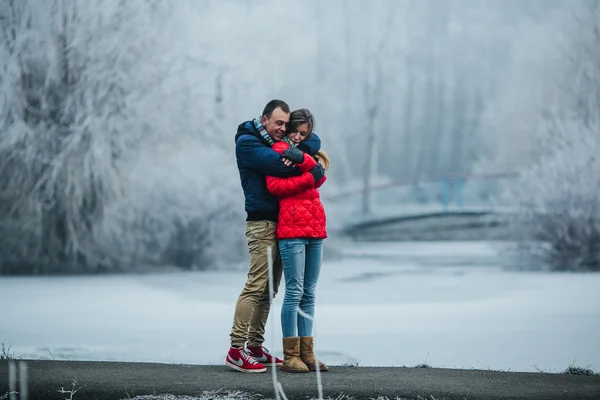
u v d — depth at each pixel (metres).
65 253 28.14
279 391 8.38
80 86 28.17
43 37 28.23
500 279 25.42
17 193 27.64
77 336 14.93
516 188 28.62
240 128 9.79
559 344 13.88
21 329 15.87
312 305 9.91
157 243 29.03
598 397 8.26
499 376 9.34
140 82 29.58
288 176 9.47
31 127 27.78
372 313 18.22
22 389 8.45
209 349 13.49
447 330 15.64
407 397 8.28
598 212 27.17
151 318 17.52
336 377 9.16
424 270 29.06
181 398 8.27
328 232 35.12
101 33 28.97
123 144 28.62
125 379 8.90
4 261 27.97
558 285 23.50
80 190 27.89
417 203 86.94
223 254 29.42
